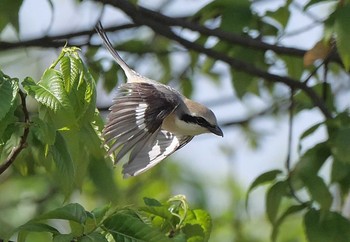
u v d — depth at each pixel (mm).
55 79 8344
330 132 12078
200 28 13750
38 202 16469
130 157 8289
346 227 11602
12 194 16469
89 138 9508
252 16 13617
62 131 9328
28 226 7914
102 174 12781
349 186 11953
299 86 13594
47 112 8617
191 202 18328
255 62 14305
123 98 8641
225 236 18328
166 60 15906
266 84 15914
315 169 11828
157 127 8414
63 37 14430
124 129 8328
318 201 11703
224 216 18469
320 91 14547
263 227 18578
